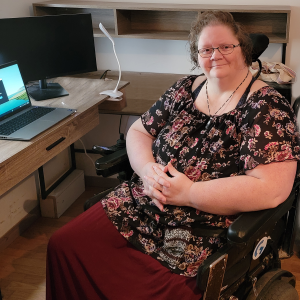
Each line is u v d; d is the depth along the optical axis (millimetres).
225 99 1333
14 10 2230
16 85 1773
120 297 1284
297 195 1646
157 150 1459
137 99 2111
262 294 1352
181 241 1275
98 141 2660
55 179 2551
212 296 1160
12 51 1925
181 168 1338
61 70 2094
